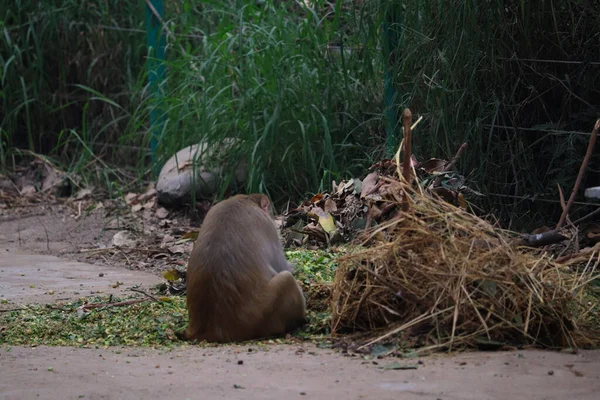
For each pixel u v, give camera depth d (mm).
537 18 10773
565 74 10742
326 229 10297
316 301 8195
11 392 6098
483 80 11008
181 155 13344
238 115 12445
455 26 10844
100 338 7730
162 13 14305
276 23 12930
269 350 6980
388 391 5789
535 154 11086
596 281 8070
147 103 14484
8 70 15891
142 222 13016
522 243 8047
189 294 7555
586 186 10773
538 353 6598
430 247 7184
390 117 11727
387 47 11695
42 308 8891
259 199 7883
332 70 12453
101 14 15906
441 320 6965
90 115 16125
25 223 13516
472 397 5617
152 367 6570
